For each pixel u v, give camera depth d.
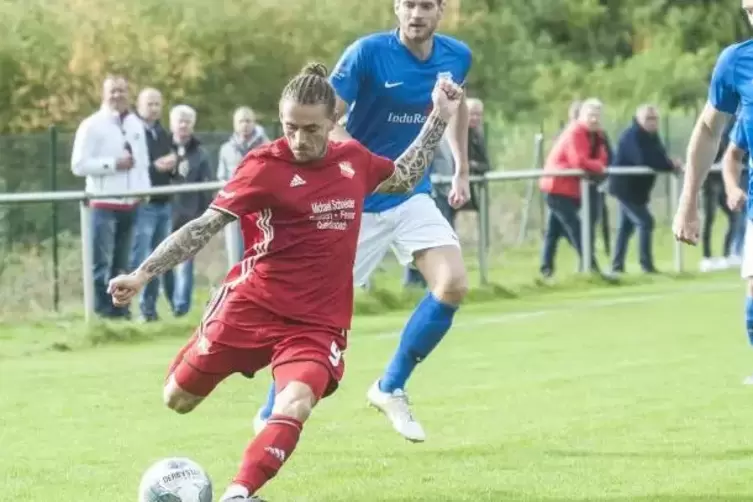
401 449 15.69
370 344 24.89
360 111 16.52
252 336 12.27
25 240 29.06
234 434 16.78
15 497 13.62
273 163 12.09
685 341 24.61
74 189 35.97
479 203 32.12
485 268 32.44
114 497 13.62
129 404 18.97
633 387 19.67
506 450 15.55
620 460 14.96
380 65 16.28
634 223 35.56
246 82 49.72
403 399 15.88
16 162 35.50
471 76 66.94
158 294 28.70
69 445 16.17
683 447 15.57
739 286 33.97
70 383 20.81
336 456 15.35
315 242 12.21
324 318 12.27
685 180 15.84
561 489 13.68
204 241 11.97
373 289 30.48
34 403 19.06
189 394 12.73
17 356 24.14
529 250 37.81
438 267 16.06
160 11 48.00
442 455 15.34
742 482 13.87
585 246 34.16
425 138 13.12
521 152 47.69
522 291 32.62
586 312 29.16
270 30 50.38
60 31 45.50
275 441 11.50
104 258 26.81
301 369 11.88
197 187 27.53
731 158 18.42
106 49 45.94
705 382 20.02
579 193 33.91
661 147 35.47
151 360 23.42
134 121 27.50
